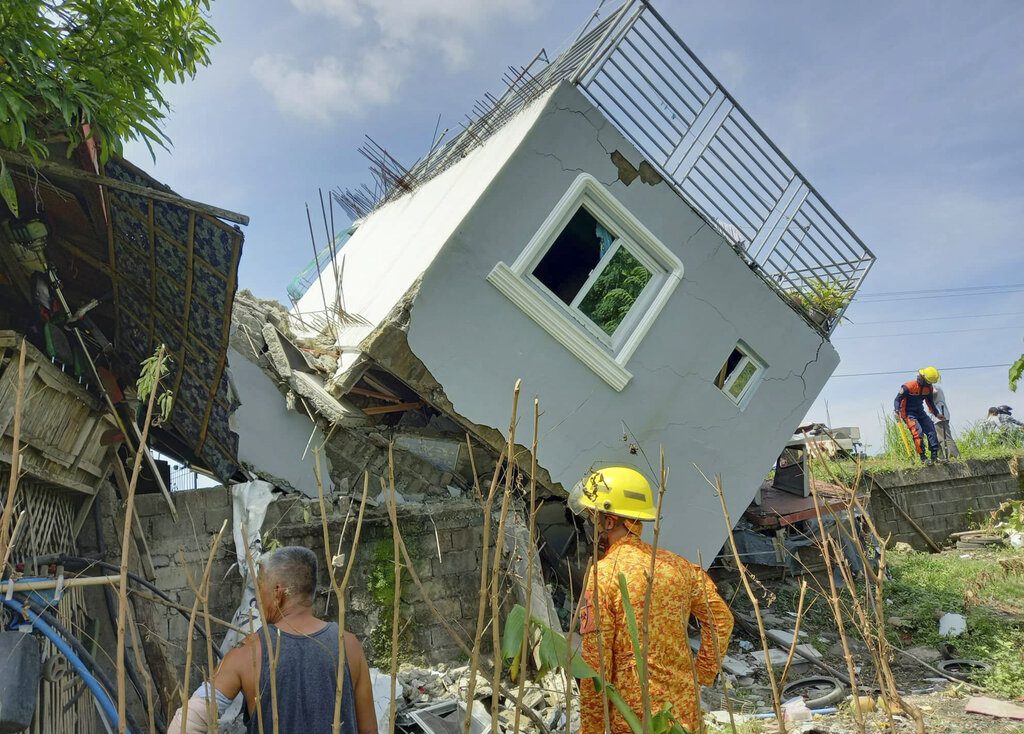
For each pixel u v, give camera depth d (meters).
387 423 7.80
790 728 5.64
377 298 7.64
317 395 6.74
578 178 7.05
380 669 6.22
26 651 2.97
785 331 7.94
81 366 5.56
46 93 4.18
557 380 6.99
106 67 4.89
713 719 5.85
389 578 6.50
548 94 6.98
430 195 8.70
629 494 3.35
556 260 7.27
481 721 5.34
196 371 5.76
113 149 4.51
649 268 7.46
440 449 7.37
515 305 6.83
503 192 6.79
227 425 6.20
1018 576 9.51
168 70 5.29
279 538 6.46
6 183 4.16
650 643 3.07
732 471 7.65
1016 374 4.53
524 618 1.57
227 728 3.58
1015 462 12.12
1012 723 5.56
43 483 4.62
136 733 3.26
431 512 6.70
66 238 5.49
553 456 6.96
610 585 3.12
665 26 7.47
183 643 6.01
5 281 5.31
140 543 6.00
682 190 7.58
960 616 8.18
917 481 13.24
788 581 9.59
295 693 2.34
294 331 8.02
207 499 6.48
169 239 4.79
